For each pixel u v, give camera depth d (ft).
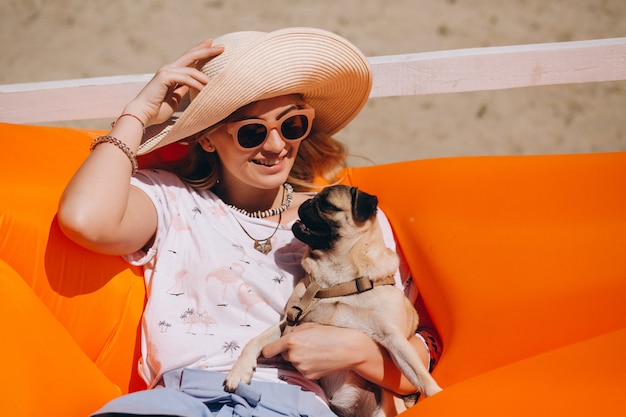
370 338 7.59
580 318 7.33
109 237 7.41
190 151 8.65
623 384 5.82
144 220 7.79
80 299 7.61
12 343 6.37
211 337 7.44
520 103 20.11
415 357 7.30
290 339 7.22
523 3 23.41
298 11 23.57
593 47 10.73
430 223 8.64
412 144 18.48
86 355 7.22
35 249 7.49
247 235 8.09
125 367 7.77
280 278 7.92
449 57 10.64
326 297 7.65
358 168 9.93
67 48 22.07
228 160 8.25
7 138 8.28
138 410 5.94
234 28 22.66
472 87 10.80
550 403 5.80
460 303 8.02
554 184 8.40
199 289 7.63
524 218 8.24
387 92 10.75
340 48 8.34
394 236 8.93
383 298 7.62
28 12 24.11
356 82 8.81
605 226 7.85
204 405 6.42
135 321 7.83
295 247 8.17
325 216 7.71
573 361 6.35
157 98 8.07
